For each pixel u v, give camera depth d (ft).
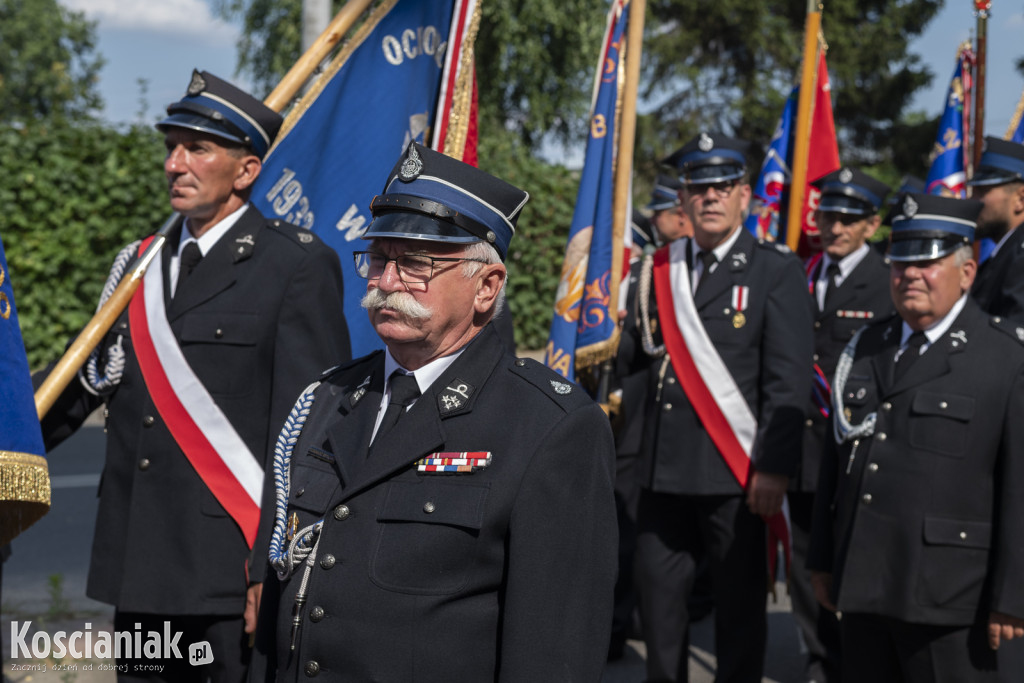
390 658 5.41
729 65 93.76
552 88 63.00
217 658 9.18
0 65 171.01
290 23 62.08
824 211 17.16
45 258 36.19
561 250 41.50
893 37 93.76
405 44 10.94
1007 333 9.91
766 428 12.61
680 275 13.62
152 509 9.16
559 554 5.48
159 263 9.50
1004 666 9.52
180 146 9.30
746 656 12.82
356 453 5.93
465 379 5.88
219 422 9.12
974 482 9.59
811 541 11.18
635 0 12.76
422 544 5.48
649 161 90.89
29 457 5.46
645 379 14.62
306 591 5.74
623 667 15.25
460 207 5.78
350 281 11.02
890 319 10.87
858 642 10.34
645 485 13.42
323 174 11.07
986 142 13.29
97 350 9.57
